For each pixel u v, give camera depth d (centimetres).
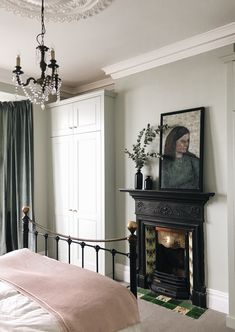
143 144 334
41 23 245
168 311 270
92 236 360
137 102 340
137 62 331
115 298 165
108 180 352
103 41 286
